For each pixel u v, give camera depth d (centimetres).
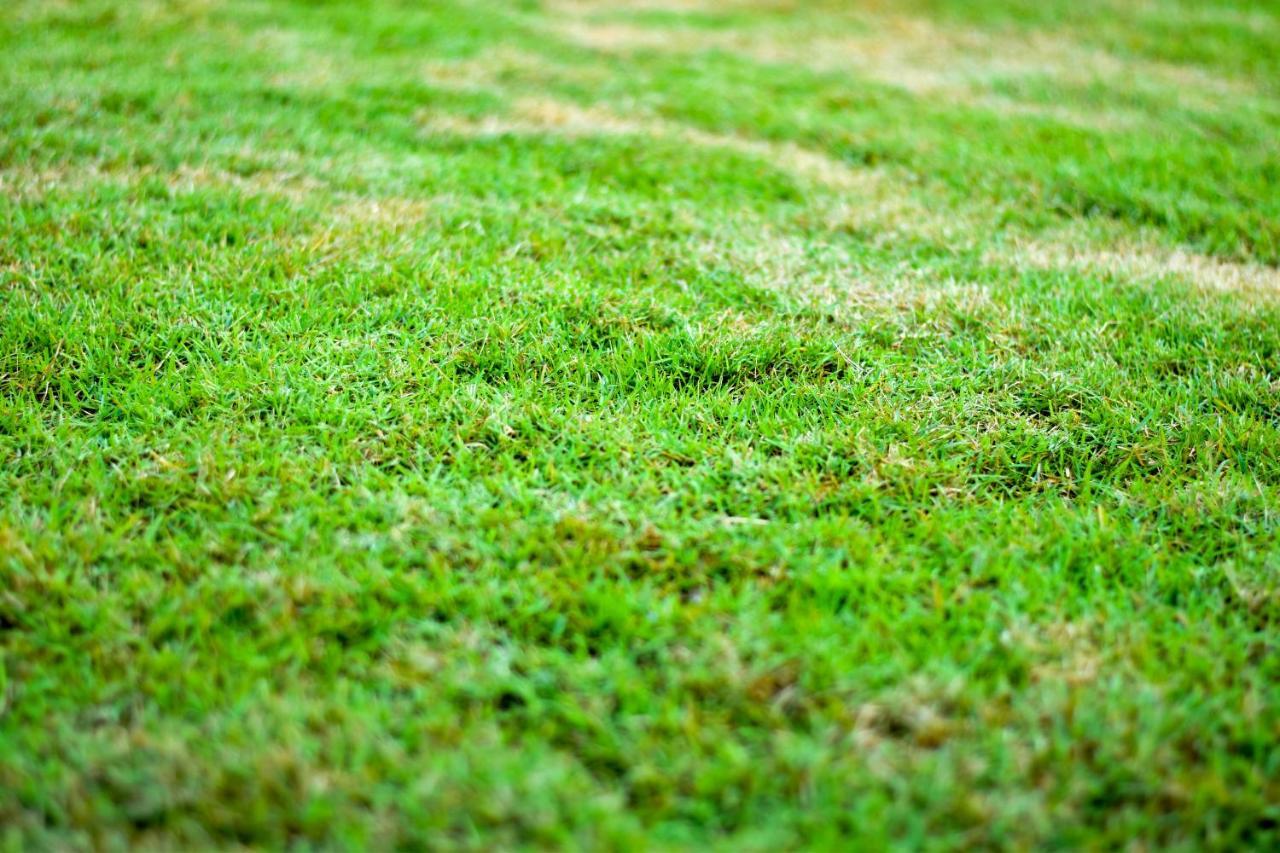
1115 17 873
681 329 354
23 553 245
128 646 225
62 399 312
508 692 219
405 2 802
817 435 308
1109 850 191
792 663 223
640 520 268
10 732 204
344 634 231
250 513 265
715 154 534
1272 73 730
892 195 502
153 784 194
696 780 196
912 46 799
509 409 312
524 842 187
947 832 191
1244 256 453
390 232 412
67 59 590
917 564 258
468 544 260
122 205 414
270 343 340
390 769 198
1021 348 365
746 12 894
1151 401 335
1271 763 208
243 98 557
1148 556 265
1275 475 304
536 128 552
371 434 302
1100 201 504
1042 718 213
